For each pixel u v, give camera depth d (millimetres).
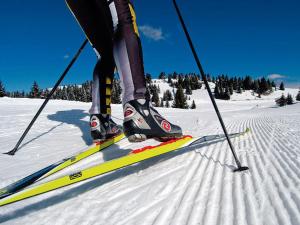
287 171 2293
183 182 2273
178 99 67250
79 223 1771
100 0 2369
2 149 4418
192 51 2684
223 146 3668
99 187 2377
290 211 1564
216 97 114312
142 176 2541
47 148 4418
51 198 2229
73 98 86688
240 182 2133
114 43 2270
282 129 5520
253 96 122750
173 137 2553
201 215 1663
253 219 1533
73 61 4109
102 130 3465
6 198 1521
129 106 2217
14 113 11109
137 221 1701
